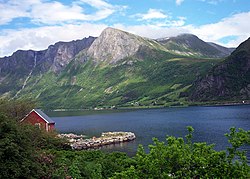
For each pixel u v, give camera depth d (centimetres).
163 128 12188
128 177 1491
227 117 14888
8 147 2552
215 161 1392
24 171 2627
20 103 8362
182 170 1416
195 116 16700
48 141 5347
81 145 8831
